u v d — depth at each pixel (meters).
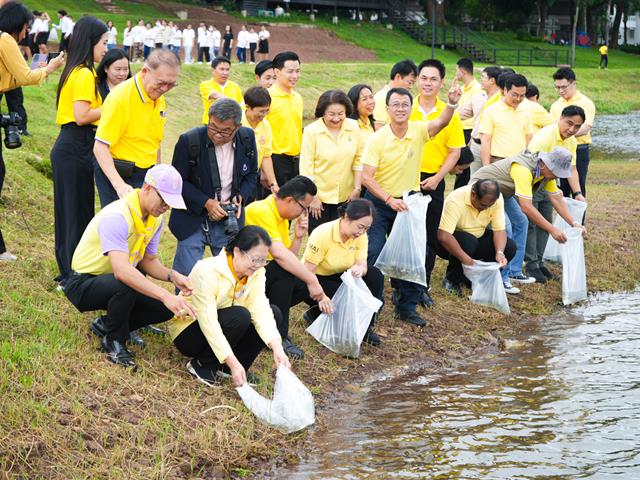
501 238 8.06
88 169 6.61
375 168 7.32
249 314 5.61
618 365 6.91
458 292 8.41
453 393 6.27
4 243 7.20
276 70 8.40
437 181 7.54
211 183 6.11
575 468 5.05
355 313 6.56
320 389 6.16
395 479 4.88
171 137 18.27
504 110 9.33
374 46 45.75
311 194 6.25
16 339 5.67
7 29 6.84
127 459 4.75
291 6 50.66
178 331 5.75
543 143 8.48
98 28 6.52
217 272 5.50
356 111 8.21
